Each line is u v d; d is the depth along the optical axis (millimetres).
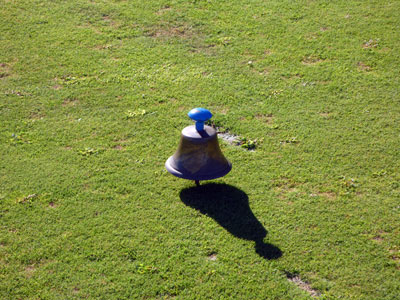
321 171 1447
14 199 1343
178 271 1158
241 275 1152
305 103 1750
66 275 1150
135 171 1444
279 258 1190
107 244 1220
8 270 1159
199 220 1287
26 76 1880
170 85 1839
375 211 1312
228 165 1368
